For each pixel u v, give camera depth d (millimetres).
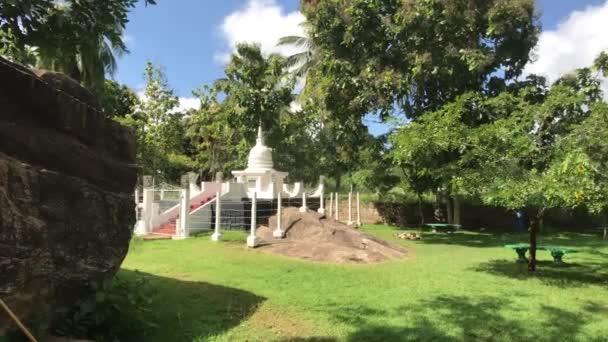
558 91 11016
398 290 7898
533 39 18109
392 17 17891
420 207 21969
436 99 18984
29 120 4688
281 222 14133
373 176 21203
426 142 9688
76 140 5113
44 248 4410
